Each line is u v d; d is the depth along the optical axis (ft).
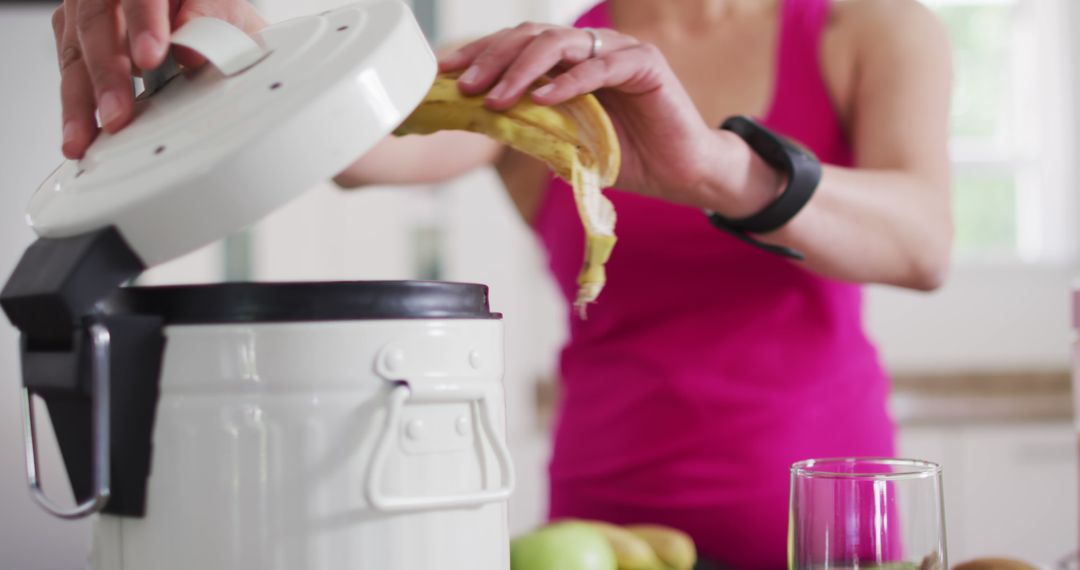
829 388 3.21
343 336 1.48
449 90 1.97
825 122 3.28
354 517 1.48
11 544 4.64
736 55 3.36
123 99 1.60
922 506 1.61
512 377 7.52
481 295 1.67
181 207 1.33
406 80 1.44
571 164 1.96
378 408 1.49
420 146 3.35
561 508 3.46
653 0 3.54
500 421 1.65
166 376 1.49
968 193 8.23
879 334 7.87
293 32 1.61
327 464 1.47
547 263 3.62
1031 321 7.89
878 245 2.71
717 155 2.29
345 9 1.63
